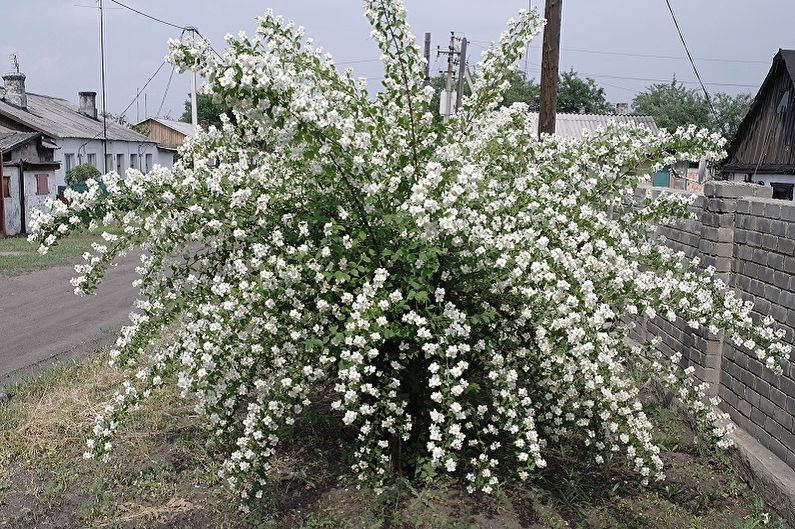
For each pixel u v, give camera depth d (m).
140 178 4.25
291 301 4.04
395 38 4.25
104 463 4.80
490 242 3.93
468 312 4.26
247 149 4.84
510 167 4.95
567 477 4.64
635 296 4.23
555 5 8.29
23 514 4.21
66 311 9.80
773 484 4.25
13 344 7.95
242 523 4.09
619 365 4.36
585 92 53.47
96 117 35.28
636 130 5.13
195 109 21.27
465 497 4.29
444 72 32.25
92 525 4.11
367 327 3.65
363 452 4.31
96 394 6.00
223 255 4.65
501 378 4.00
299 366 4.03
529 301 3.98
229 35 3.82
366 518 4.05
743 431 4.91
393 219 3.92
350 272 3.96
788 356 4.20
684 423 5.53
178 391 6.03
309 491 4.41
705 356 5.30
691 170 23.09
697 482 4.67
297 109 3.64
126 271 13.93
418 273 4.00
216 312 3.97
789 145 21.12
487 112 5.22
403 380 4.38
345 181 4.01
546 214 4.33
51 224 4.04
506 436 4.96
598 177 4.98
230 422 4.62
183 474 4.68
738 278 5.12
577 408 4.45
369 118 4.38
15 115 23.41
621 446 5.00
